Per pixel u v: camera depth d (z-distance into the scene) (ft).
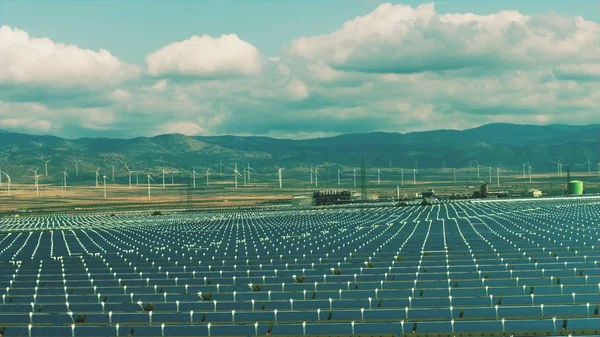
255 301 239.71
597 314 213.66
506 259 329.31
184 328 204.64
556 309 215.51
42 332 206.28
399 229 525.75
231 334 201.67
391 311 220.84
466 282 270.46
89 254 428.97
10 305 251.80
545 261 324.80
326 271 311.06
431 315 218.18
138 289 281.95
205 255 404.16
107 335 203.92
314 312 223.10
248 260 371.97
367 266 328.70
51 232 619.67
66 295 269.44
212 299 258.16
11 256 431.02
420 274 289.74
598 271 283.59
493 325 196.44
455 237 443.73
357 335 197.47
